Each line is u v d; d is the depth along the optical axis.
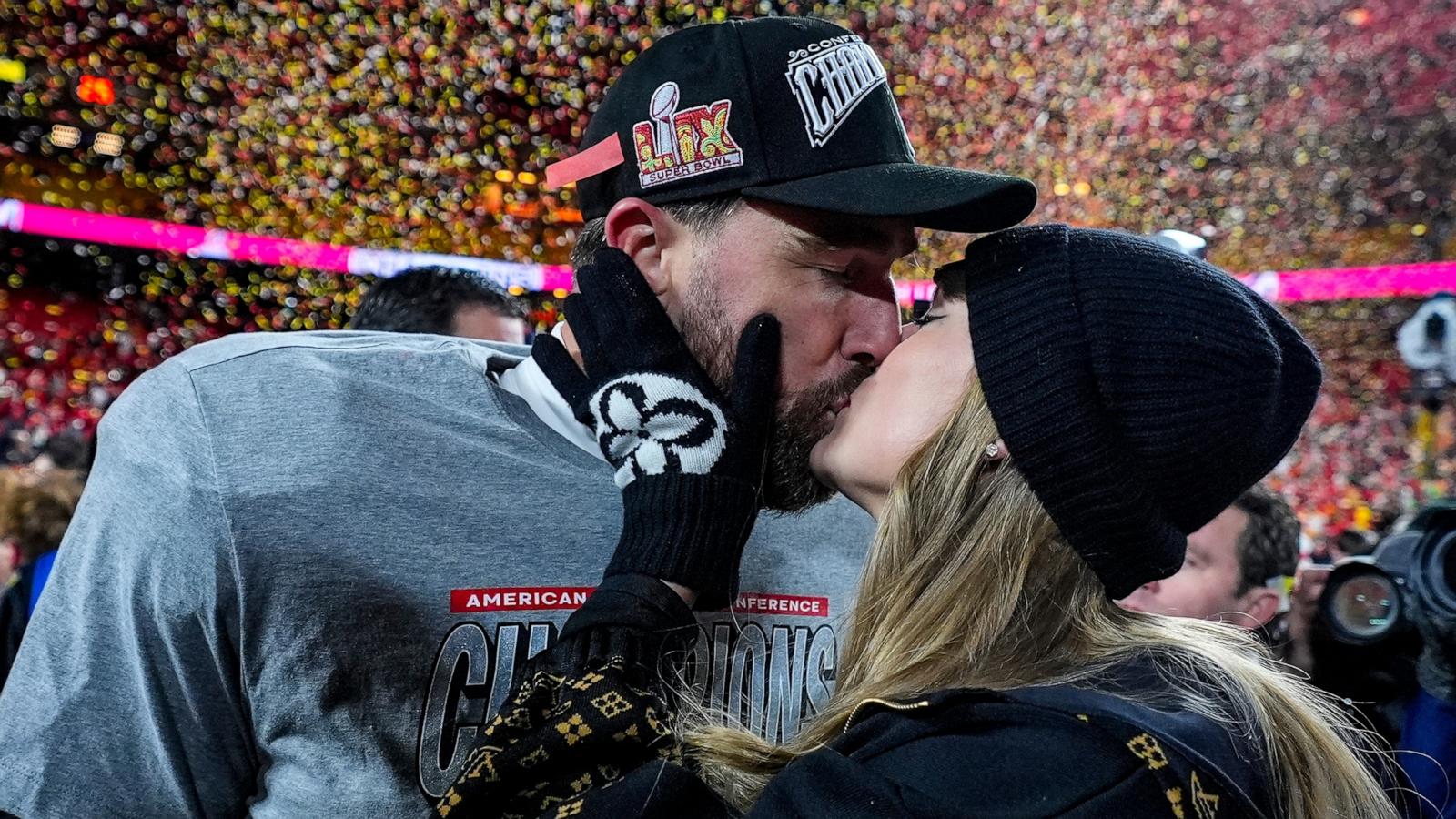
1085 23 8.86
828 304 0.88
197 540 0.80
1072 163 9.02
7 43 8.71
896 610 0.79
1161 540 0.75
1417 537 1.15
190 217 9.45
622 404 0.83
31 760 0.82
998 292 0.76
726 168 0.87
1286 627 1.39
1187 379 0.73
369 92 9.16
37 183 9.07
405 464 0.86
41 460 3.75
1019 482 0.77
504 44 8.72
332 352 0.91
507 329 1.97
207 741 0.84
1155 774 0.61
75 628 0.84
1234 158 9.14
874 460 0.83
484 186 9.35
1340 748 0.75
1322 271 8.87
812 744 0.76
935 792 0.61
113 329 9.26
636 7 8.19
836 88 0.89
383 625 0.82
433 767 0.83
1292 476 6.58
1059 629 0.77
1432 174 9.01
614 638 0.77
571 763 0.74
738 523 0.82
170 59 9.12
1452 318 2.51
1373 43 8.86
